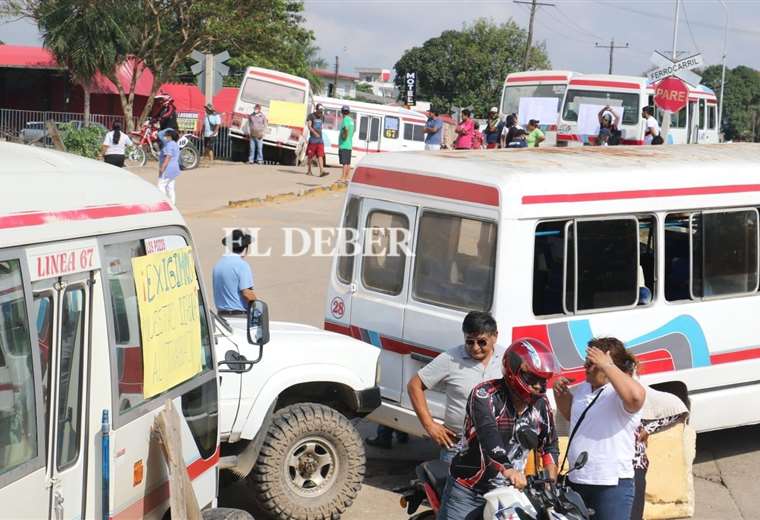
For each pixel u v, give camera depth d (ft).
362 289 27.50
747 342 28.45
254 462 22.11
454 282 25.13
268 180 90.43
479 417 16.89
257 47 121.90
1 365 11.97
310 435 22.79
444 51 274.16
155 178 87.30
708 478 28.32
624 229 26.07
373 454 29.17
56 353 13.01
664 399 20.01
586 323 25.31
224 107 159.84
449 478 17.48
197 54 176.86
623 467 18.75
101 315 13.94
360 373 23.57
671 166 27.55
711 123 115.03
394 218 26.81
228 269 26.96
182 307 16.63
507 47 268.21
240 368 20.39
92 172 15.05
